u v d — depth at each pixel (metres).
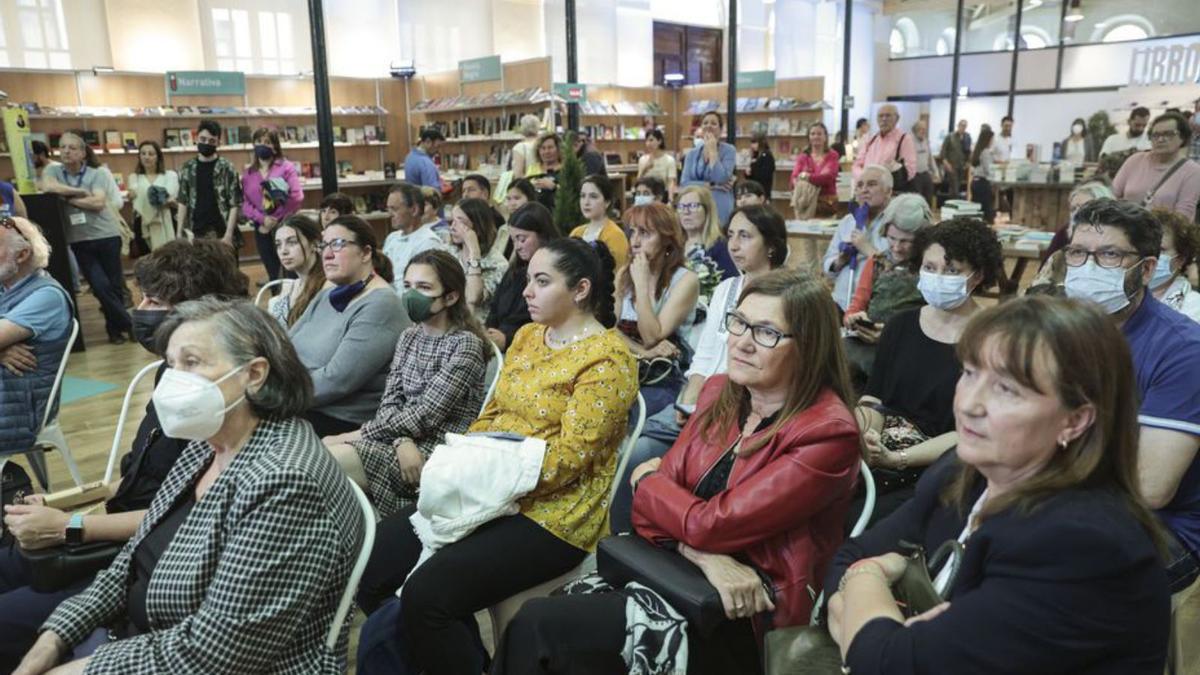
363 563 1.54
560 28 13.23
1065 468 1.03
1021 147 17.75
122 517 1.83
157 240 8.15
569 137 6.77
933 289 2.20
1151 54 15.34
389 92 11.25
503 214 7.06
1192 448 1.63
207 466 1.66
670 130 14.49
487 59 10.16
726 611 1.52
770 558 1.61
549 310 2.14
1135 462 1.03
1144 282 1.76
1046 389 1.01
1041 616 0.97
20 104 8.38
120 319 6.23
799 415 1.65
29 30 8.71
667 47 15.44
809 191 9.24
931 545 1.33
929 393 2.25
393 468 2.38
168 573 1.45
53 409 2.96
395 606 2.00
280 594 1.38
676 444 1.87
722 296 2.89
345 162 10.80
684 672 1.52
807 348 1.66
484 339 2.59
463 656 1.88
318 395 2.68
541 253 2.14
